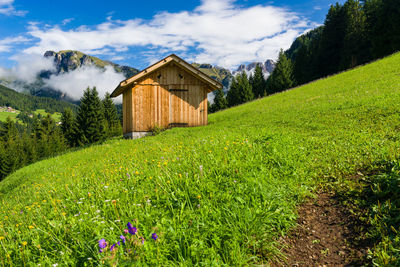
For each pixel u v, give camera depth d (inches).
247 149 239.0
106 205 156.2
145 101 715.4
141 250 104.3
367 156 232.4
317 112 540.4
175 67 736.3
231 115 942.4
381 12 1921.8
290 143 287.4
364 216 146.1
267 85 3277.6
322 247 130.6
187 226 124.6
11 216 219.1
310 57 2689.5
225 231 126.5
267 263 118.7
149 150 382.9
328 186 195.6
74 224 133.0
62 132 2751.0
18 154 2559.1
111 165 314.7
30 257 114.5
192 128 691.4
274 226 143.5
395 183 155.6
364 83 764.6
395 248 115.1
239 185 166.7
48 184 309.7
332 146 289.9
